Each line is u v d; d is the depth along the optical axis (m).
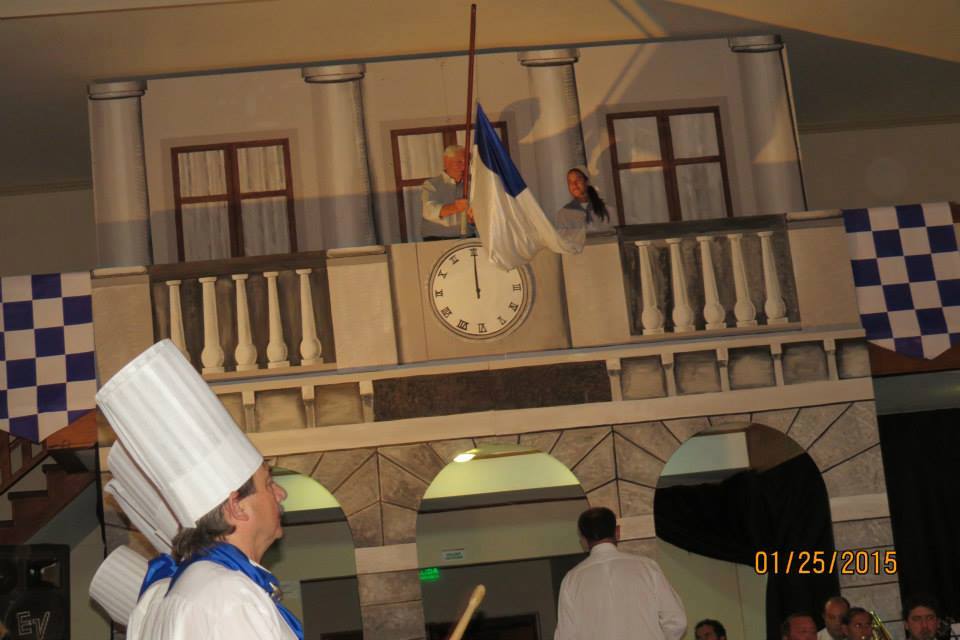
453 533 11.62
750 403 8.08
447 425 7.94
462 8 9.16
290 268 8.11
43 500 8.19
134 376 2.37
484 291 8.11
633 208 9.64
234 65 9.71
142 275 8.01
